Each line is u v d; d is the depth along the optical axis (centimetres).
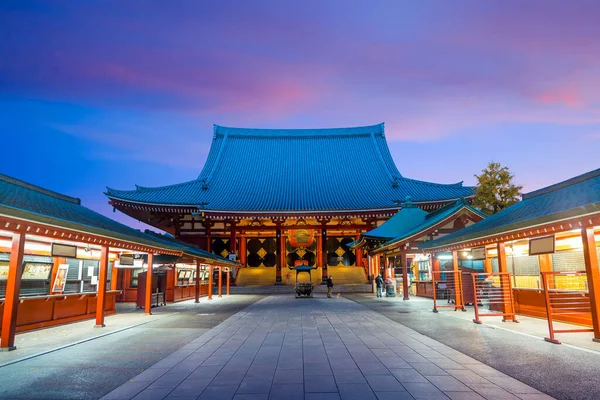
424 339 1145
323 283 4644
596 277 1046
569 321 1377
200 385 713
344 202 5203
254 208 4972
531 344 1045
